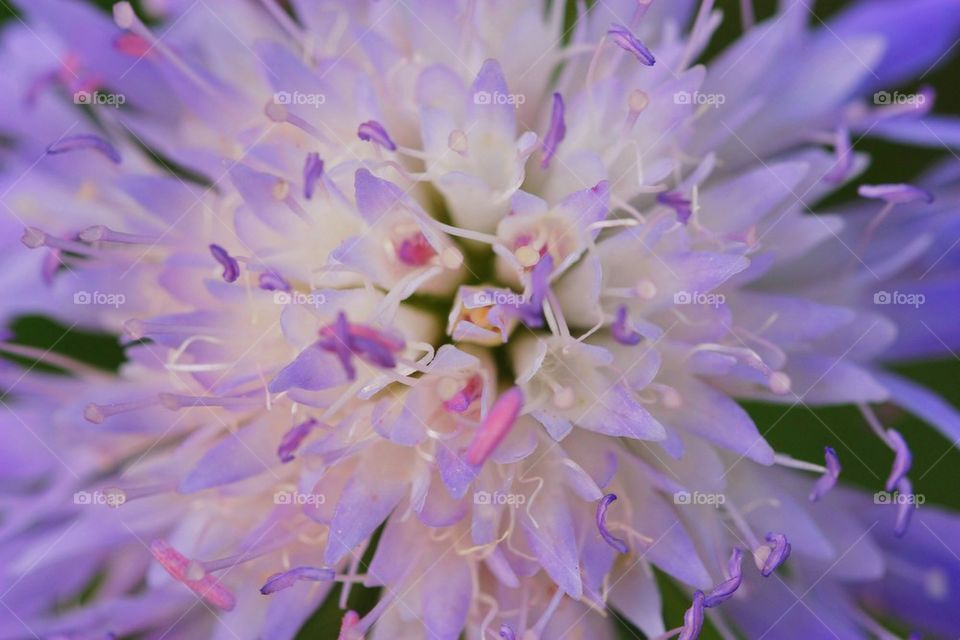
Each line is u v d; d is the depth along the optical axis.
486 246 0.05
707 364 0.05
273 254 0.05
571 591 0.05
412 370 0.05
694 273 0.05
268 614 0.05
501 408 0.05
